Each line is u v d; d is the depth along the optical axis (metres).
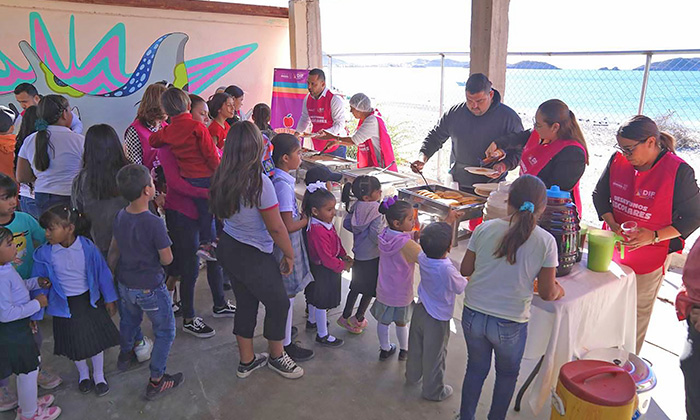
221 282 3.35
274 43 6.65
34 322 2.43
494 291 1.96
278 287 2.49
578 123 2.61
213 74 6.32
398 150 7.98
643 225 2.28
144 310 2.45
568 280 2.25
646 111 4.84
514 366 2.05
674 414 2.41
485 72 3.79
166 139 2.85
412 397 2.57
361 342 3.09
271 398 2.57
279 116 6.35
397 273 2.62
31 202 3.59
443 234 2.27
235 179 2.21
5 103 5.25
